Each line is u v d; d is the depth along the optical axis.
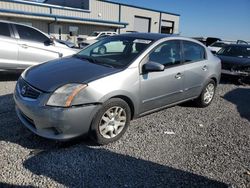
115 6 37.09
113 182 3.10
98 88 3.67
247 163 3.71
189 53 5.39
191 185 3.13
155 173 3.32
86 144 3.91
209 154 3.90
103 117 3.82
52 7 30.12
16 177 3.06
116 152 3.76
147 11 41.38
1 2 26.22
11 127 4.30
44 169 3.24
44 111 3.46
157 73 4.52
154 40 4.73
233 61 9.70
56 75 3.81
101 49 4.89
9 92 6.41
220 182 3.23
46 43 7.93
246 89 8.93
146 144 4.07
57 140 3.65
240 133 4.80
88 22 32.28
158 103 4.69
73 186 2.98
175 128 4.80
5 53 7.23
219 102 6.87
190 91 5.45
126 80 3.99
